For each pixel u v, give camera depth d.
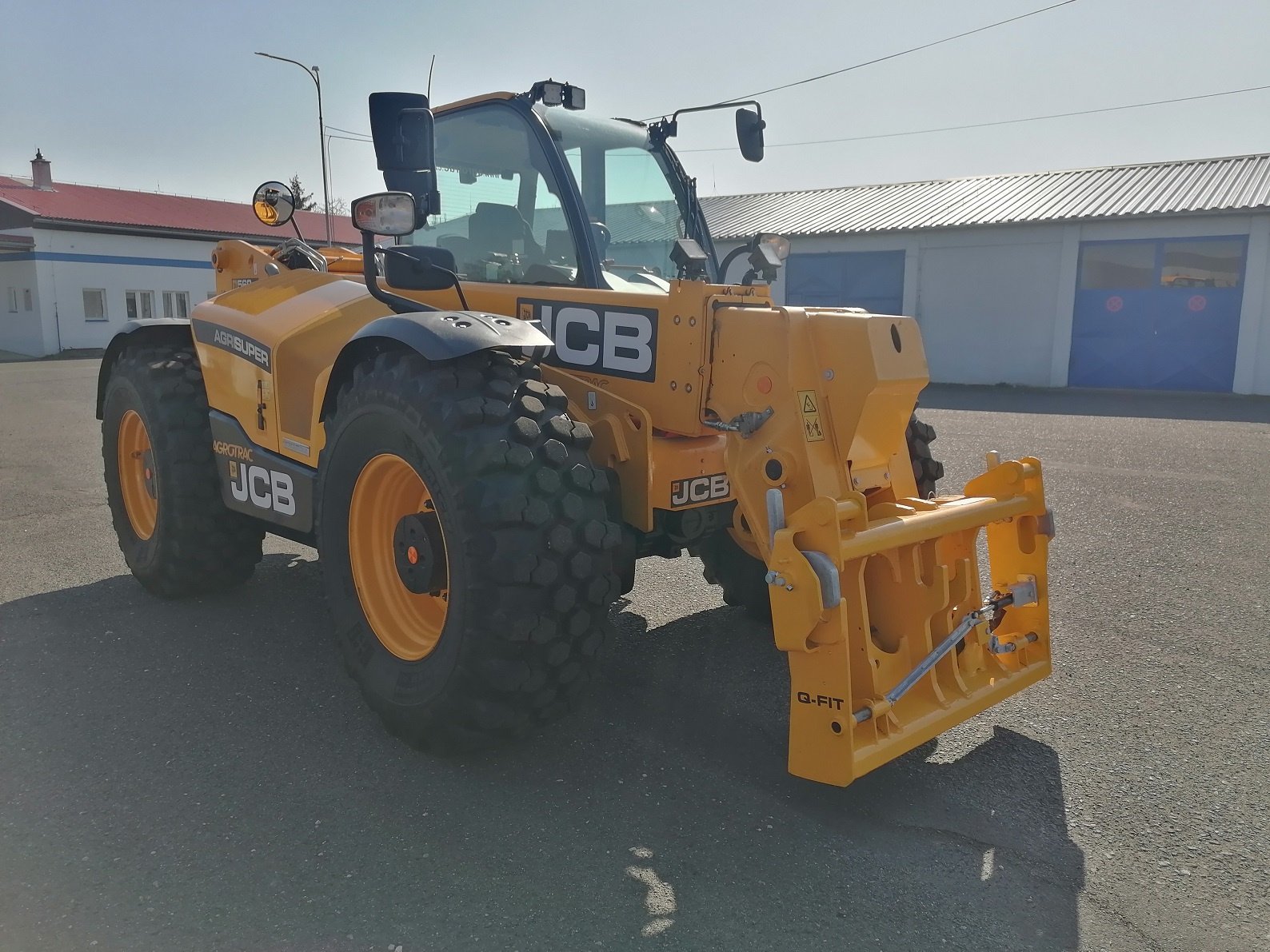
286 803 2.85
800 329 2.97
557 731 3.37
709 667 3.97
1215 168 20.30
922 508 3.08
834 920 2.33
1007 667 3.39
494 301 3.65
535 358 3.11
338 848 2.62
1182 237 16.92
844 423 2.99
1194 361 17.14
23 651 4.06
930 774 3.08
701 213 4.28
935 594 3.04
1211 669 3.93
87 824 2.73
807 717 2.67
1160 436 10.88
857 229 19.41
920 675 2.92
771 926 2.31
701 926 2.30
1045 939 2.28
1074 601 4.79
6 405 14.15
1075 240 17.75
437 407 2.92
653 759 3.16
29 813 2.79
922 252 19.14
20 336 29.80
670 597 4.93
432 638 3.26
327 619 4.49
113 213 31.72
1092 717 3.50
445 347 2.91
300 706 3.54
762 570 4.31
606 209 3.83
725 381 3.11
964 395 16.77
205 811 2.80
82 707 3.51
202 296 32.88
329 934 2.26
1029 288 18.30
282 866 2.53
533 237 3.65
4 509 6.78
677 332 3.19
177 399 4.50
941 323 19.25
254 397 4.07
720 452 3.46
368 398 3.18
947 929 2.31
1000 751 3.24
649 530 3.21
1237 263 16.59
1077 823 2.79
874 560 3.09
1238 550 5.73
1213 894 2.46
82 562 5.45
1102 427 11.84
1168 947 2.26
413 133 3.15
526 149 3.65
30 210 28.47
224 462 4.38
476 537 2.81
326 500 3.39
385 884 2.45
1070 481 7.94
